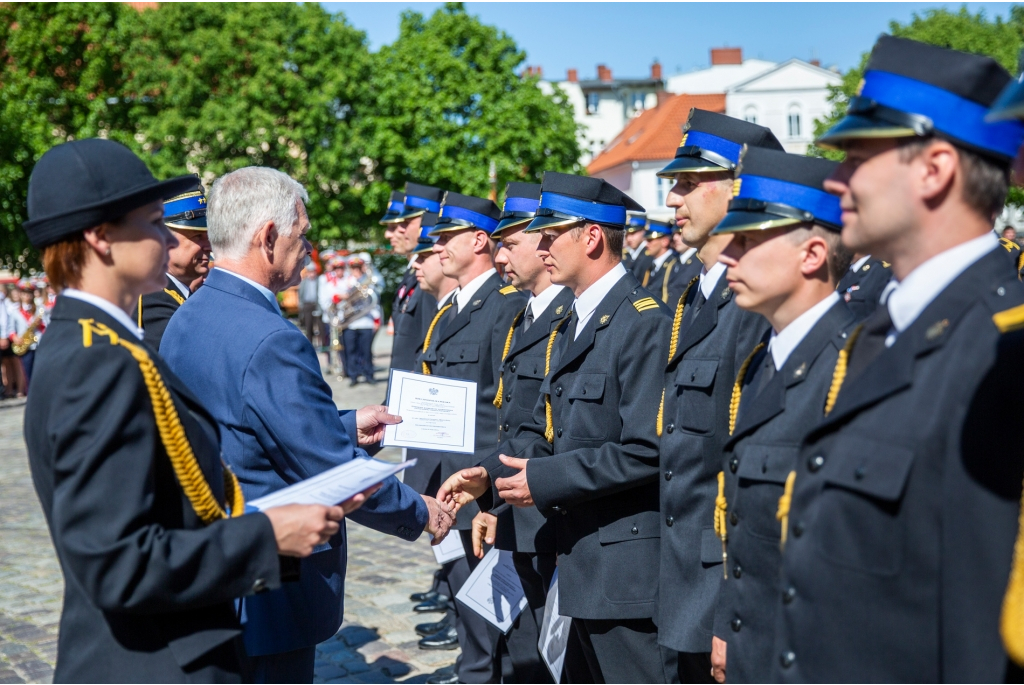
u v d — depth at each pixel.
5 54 30.09
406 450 5.31
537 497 3.28
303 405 2.84
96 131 30.06
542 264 4.20
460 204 4.89
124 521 1.92
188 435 2.12
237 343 2.88
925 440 1.76
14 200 24.34
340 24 33.22
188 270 4.52
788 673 1.92
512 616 3.91
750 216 2.37
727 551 2.48
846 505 1.86
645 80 76.88
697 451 2.86
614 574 3.23
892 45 1.94
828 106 51.19
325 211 32.94
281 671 2.98
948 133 1.83
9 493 9.48
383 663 4.92
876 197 1.91
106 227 2.13
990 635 1.67
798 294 2.39
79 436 1.92
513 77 33.59
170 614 2.08
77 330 2.06
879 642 1.79
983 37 24.64
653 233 11.38
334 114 33.62
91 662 2.05
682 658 3.02
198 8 31.72
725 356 2.84
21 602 5.95
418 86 32.97
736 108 51.53
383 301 34.91
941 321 1.83
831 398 2.16
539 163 33.88
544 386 3.70
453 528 4.58
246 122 30.94
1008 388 1.71
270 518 2.14
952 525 1.72
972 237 1.89
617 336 3.32
